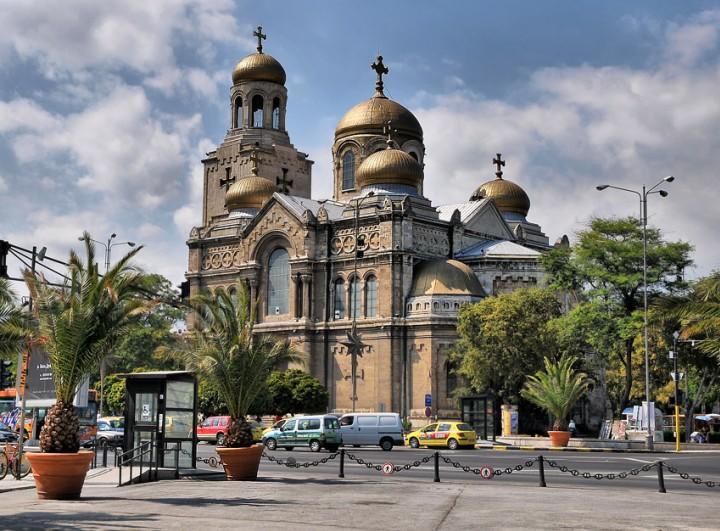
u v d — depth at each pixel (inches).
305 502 1459.2
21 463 1996.8
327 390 4665.4
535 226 5733.3
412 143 5516.7
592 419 4845.0
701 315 1875.0
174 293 5580.7
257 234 5098.4
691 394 4781.0
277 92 5861.2
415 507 1385.3
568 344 4013.3
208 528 1130.7
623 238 3865.7
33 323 1691.7
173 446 2028.8
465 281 4586.6
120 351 5054.1
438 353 4463.6
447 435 3339.1
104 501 1481.3
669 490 1761.8
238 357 1929.1
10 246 1892.2
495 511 1331.2
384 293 4618.6
